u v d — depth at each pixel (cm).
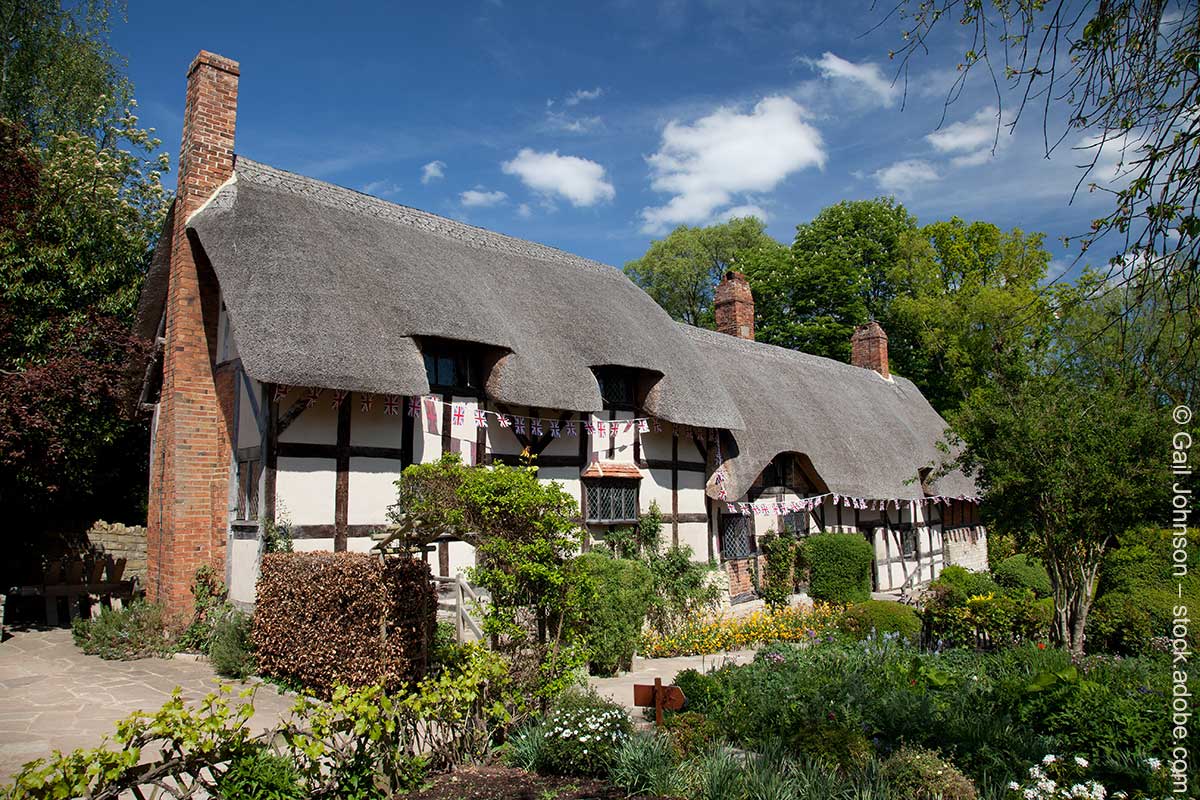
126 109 2002
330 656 787
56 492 1286
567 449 1250
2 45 1742
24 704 748
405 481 740
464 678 648
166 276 1186
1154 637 1083
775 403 1648
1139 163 360
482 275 1239
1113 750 611
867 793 533
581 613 754
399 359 959
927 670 834
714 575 1427
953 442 1175
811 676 811
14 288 1290
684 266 3503
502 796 560
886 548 2019
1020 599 1245
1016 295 2461
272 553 892
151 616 1016
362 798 525
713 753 617
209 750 448
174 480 1042
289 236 998
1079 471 977
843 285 3102
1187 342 387
